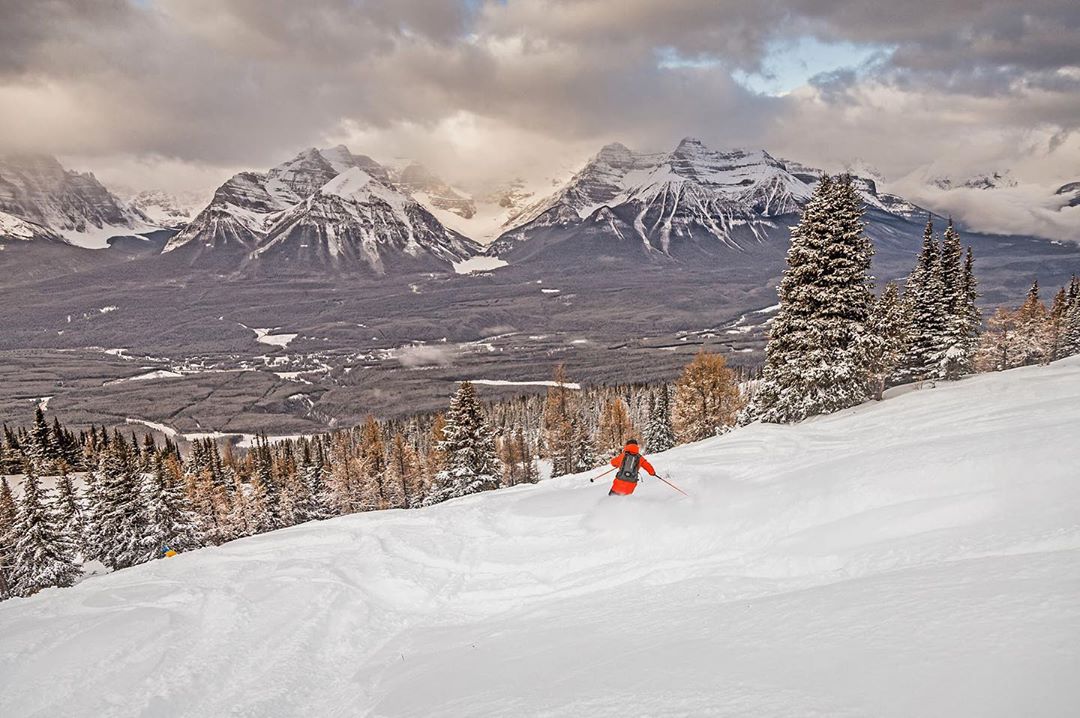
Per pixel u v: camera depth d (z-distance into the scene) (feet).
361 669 21.81
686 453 56.49
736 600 18.37
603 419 227.61
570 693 12.94
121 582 31.73
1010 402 53.36
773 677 10.80
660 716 10.36
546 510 37.83
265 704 19.49
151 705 19.22
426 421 356.38
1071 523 16.44
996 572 13.48
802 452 47.37
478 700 14.56
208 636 24.22
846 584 16.19
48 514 126.41
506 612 24.89
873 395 106.52
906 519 21.36
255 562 33.65
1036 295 192.44
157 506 134.41
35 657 22.44
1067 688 7.44
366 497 203.92
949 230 133.90
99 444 234.58
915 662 9.70
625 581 24.94
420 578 29.81
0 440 255.09
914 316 139.03
